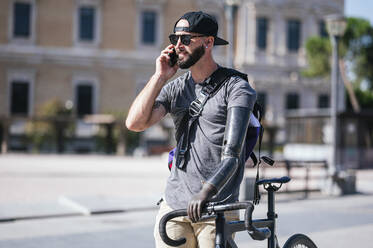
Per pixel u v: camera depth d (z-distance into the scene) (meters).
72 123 55.94
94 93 64.62
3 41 61.97
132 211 18.14
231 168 4.48
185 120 5.24
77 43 64.00
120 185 26.39
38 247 12.30
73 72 64.00
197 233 5.20
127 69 65.56
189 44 5.05
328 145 43.66
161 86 5.25
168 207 5.22
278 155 56.69
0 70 61.97
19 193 22.23
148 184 27.20
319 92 69.75
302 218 17.09
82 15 64.25
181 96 5.30
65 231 14.44
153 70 66.12
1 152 55.31
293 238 5.93
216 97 5.02
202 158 5.02
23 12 62.56
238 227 4.76
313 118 45.28
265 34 68.38
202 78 5.21
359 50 57.75
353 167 43.03
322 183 24.62
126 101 65.50
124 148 55.81
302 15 69.50
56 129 55.69
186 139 5.15
